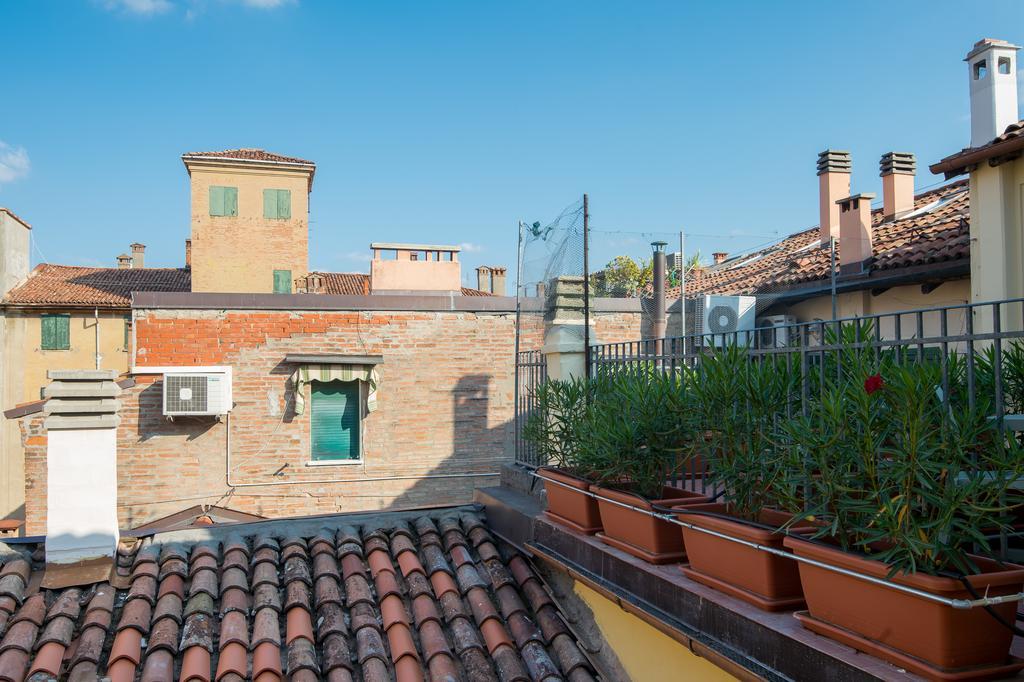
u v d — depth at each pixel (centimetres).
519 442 646
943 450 233
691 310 1311
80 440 485
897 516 228
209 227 3188
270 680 400
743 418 325
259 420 1362
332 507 1391
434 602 485
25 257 3006
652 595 346
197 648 416
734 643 285
